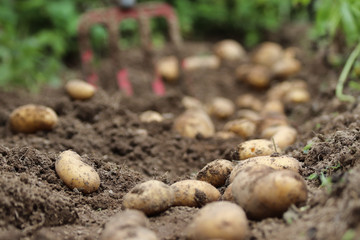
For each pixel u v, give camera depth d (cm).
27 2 284
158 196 130
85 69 224
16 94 219
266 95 243
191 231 120
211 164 143
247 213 125
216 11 356
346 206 116
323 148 143
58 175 142
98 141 170
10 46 245
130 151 168
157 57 277
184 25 343
